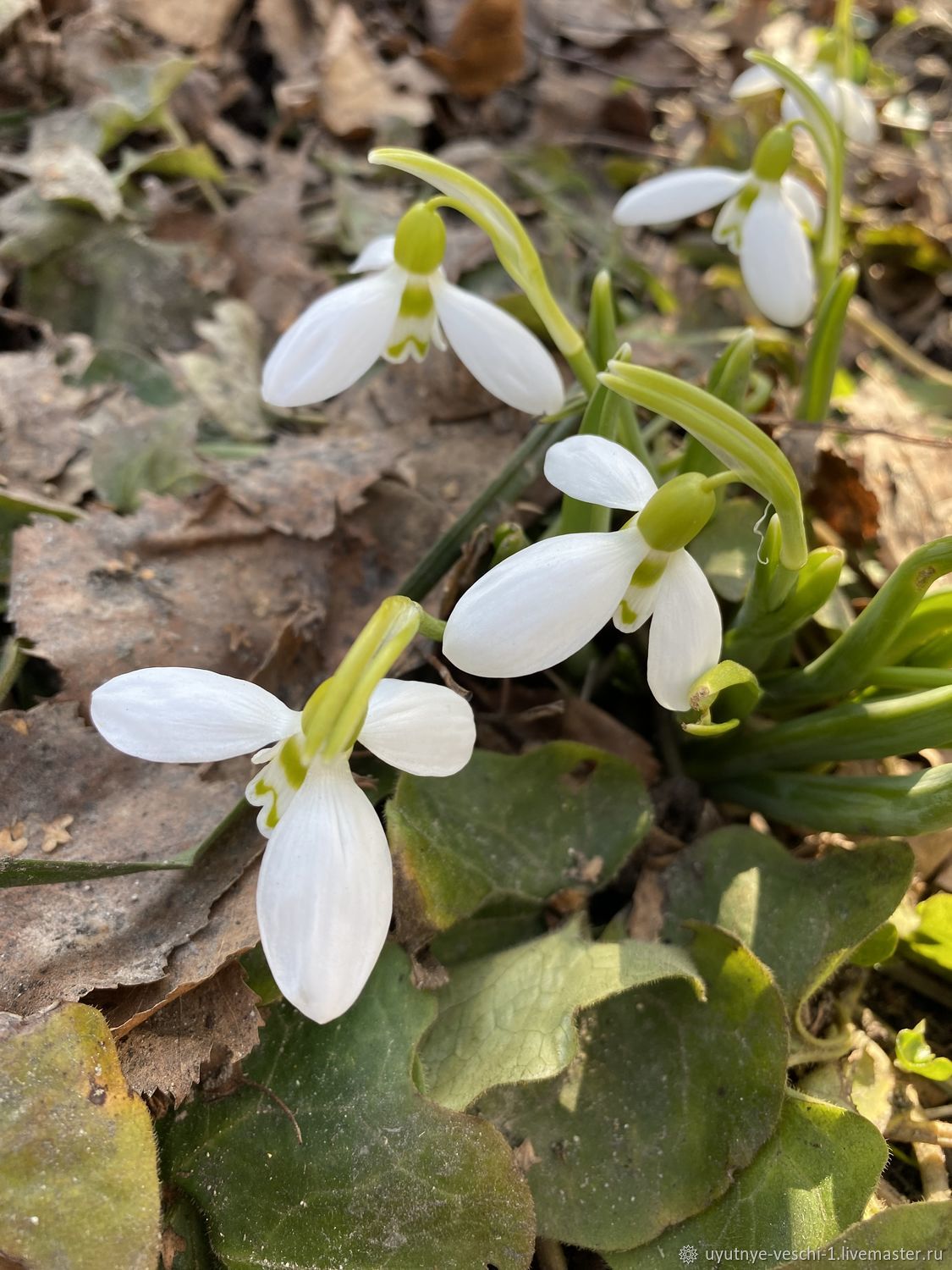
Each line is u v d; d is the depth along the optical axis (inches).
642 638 6.5
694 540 6.2
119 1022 4.4
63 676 5.6
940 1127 5.4
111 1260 3.7
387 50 10.7
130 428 6.9
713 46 12.2
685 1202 4.6
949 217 10.8
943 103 12.7
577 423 6.3
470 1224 4.2
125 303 8.0
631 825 5.5
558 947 5.0
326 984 3.3
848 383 8.9
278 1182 4.4
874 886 5.3
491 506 6.2
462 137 10.4
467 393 7.6
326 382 4.8
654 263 9.5
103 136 8.3
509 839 5.4
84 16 8.9
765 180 6.0
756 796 6.0
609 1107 4.9
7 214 7.8
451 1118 4.4
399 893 4.9
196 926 4.7
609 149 10.5
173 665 5.9
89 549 6.1
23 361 7.1
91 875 4.6
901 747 5.2
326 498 6.7
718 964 5.0
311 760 3.5
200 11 9.6
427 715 3.5
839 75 7.5
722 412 3.7
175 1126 4.5
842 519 7.3
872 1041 5.7
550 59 11.1
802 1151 4.6
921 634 5.4
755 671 6.0
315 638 6.2
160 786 5.3
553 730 6.4
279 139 9.8
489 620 3.7
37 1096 3.9
